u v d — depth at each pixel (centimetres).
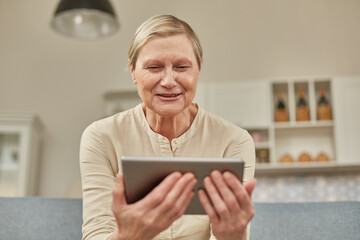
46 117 510
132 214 98
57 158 498
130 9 537
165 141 136
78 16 383
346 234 140
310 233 142
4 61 524
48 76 521
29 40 530
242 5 525
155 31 120
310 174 457
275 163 450
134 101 491
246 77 504
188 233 130
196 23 526
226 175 97
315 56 500
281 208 150
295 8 516
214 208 102
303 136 471
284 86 479
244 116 452
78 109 511
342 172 453
